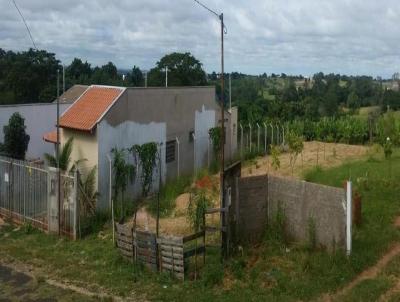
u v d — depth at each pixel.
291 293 10.59
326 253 12.28
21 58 50.06
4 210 17.55
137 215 17.02
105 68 65.69
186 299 10.61
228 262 11.97
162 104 21.83
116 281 11.77
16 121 22.39
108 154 18.58
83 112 19.00
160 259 11.88
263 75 93.75
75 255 13.74
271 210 13.59
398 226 14.34
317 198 12.60
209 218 15.52
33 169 16.36
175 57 45.94
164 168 22.09
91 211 16.31
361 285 10.73
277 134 33.25
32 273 12.70
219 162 25.55
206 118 25.67
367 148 32.41
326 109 58.00
